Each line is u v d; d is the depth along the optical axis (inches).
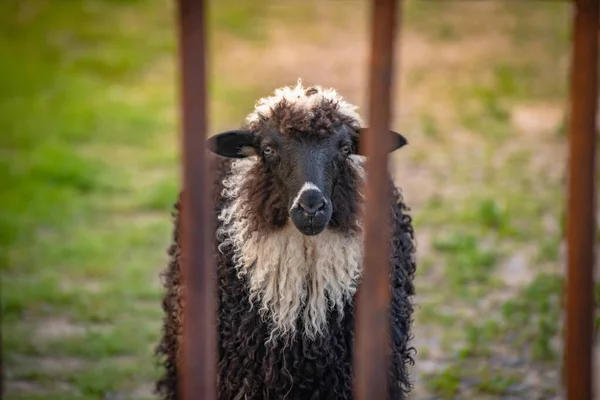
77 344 534.0
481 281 615.2
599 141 803.4
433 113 994.1
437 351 522.9
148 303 595.5
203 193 244.2
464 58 1184.8
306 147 348.8
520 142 904.9
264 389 357.7
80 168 826.2
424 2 1418.6
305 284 353.1
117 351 530.3
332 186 351.6
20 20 1296.8
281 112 357.1
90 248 674.2
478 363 508.7
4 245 684.1
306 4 1435.8
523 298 580.1
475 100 1029.8
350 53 1210.0
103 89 1080.2
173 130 961.5
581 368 272.8
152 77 1130.0
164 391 427.8
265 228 353.1
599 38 264.4
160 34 1274.6
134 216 746.8
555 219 719.7
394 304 363.9
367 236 250.1
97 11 1352.1
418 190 784.9
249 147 363.3
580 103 262.8
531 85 1077.1
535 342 519.8
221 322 362.0
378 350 254.1
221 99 1027.9
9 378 498.3
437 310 566.9
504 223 696.4
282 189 350.0
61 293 598.2
